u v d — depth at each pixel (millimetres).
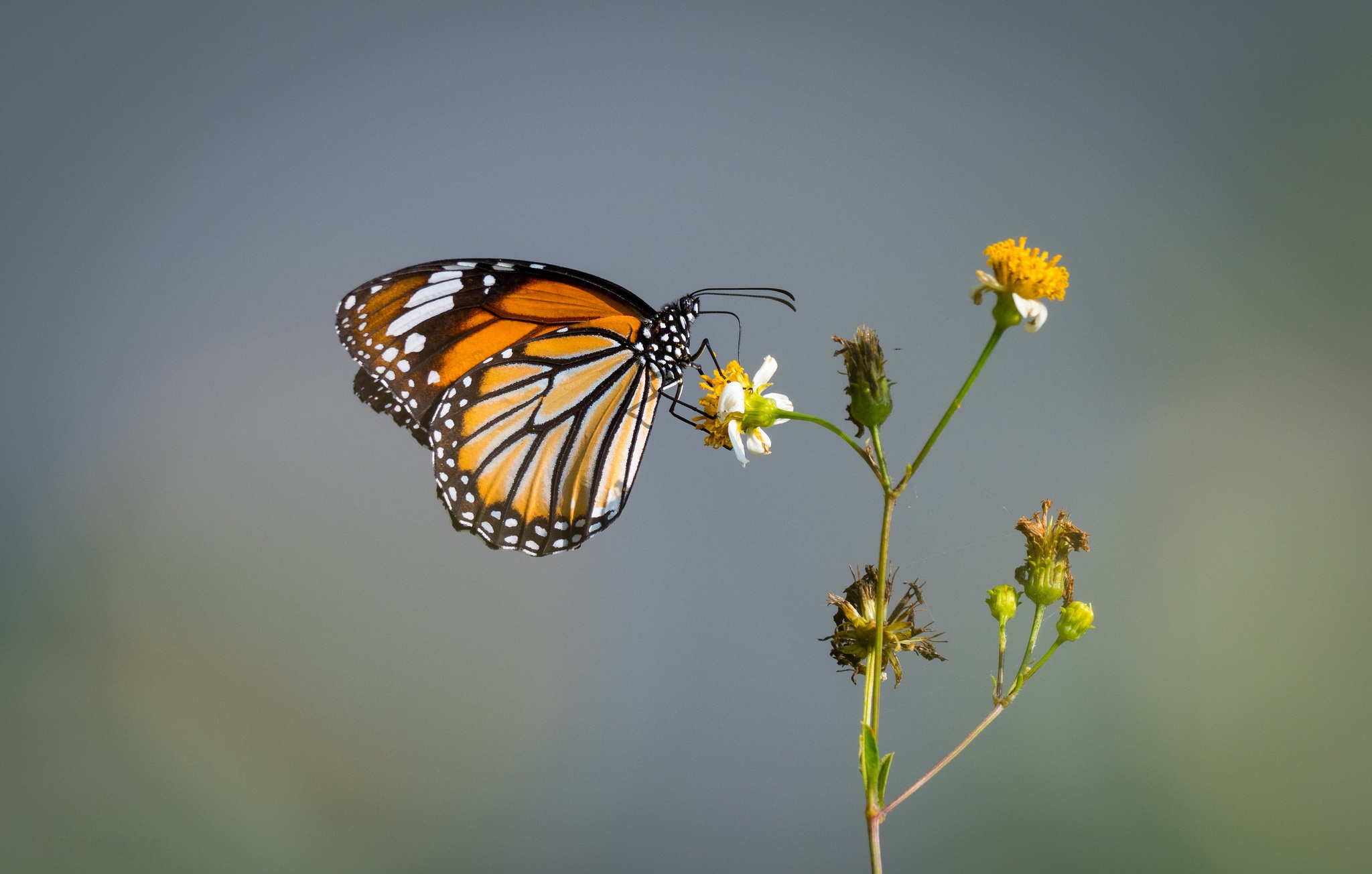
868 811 1390
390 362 1435
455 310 1436
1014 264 1396
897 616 1406
